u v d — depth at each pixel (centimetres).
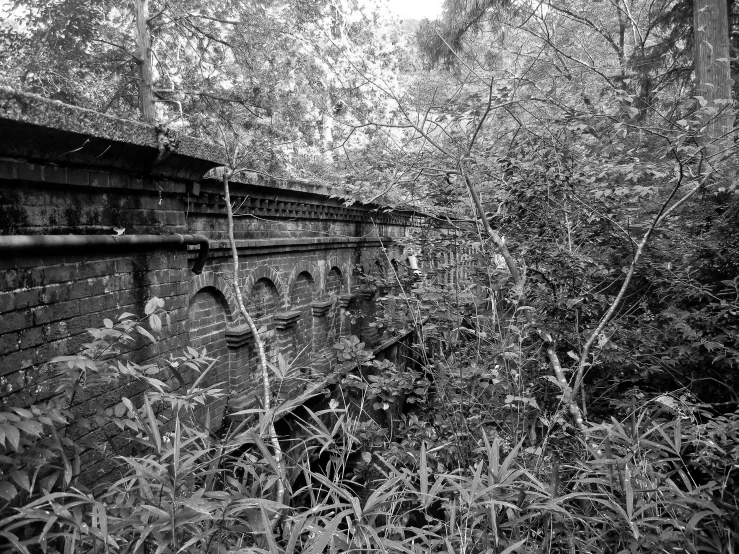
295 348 759
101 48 1359
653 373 575
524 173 552
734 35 1147
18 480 214
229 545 275
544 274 518
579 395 546
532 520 319
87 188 328
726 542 273
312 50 1039
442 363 552
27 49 1245
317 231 807
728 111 533
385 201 665
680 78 1229
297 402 336
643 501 297
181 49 1435
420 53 1260
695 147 450
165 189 402
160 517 229
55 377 299
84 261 323
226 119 1341
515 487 304
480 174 585
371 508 256
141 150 351
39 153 284
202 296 556
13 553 209
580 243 602
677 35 1204
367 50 906
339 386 580
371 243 1028
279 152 1084
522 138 575
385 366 594
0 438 202
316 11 927
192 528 239
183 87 1393
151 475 231
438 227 686
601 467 310
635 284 633
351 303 942
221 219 571
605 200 548
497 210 571
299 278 776
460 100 533
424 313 600
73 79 1274
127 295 361
